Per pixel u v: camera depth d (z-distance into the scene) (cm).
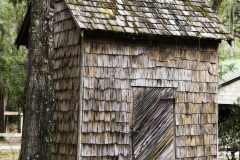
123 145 995
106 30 942
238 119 1391
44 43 820
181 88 1070
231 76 1708
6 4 2092
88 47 977
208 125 1102
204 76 1103
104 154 975
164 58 1054
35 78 812
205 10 1148
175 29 1028
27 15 1166
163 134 1043
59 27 1102
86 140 962
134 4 1069
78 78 991
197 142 1082
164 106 1051
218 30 1084
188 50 1087
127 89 1009
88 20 949
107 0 1043
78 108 981
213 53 1120
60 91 1073
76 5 985
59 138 1057
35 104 808
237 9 2058
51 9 830
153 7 1082
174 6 1116
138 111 1017
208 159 1093
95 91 977
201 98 1096
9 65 1856
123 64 1009
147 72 1031
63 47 1073
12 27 2094
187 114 1073
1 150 1814
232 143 1355
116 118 993
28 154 801
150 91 1037
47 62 818
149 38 1019
